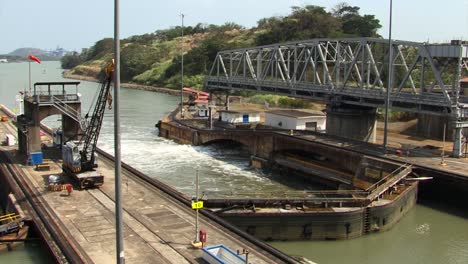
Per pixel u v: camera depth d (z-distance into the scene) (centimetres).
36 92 5728
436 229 4603
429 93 6450
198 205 3241
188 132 8562
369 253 4038
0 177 5369
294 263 2931
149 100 16238
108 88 4594
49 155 5844
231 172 6762
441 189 5472
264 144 7312
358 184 5791
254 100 14050
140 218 3731
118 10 1988
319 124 8325
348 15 19562
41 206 3997
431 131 8281
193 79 19375
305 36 17025
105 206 4028
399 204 4691
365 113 7838
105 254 3092
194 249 3175
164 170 6769
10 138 6431
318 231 4184
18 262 3347
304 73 9000
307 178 6391
